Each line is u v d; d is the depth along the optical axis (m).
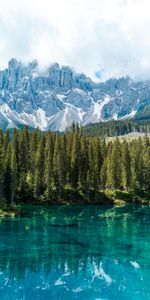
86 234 75.94
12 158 116.06
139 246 65.94
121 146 164.50
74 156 140.12
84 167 140.50
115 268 53.91
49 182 127.44
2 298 44.06
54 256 60.03
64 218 96.88
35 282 49.38
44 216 99.69
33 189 127.00
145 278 49.81
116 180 142.88
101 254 60.97
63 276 51.38
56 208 116.44
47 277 51.16
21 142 141.62
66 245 66.81
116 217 100.00
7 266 55.44
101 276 51.12
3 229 80.56
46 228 82.12
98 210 113.94
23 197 123.44
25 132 155.88
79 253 61.41
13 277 51.12
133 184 144.25
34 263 56.84
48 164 128.25
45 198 125.62
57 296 44.38
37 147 146.00
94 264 56.00
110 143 175.50
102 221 92.94
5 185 115.00
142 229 81.88
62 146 140.25
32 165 141.12
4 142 142.75
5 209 104.94
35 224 87.06
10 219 94.06
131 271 52.53
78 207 120.19
